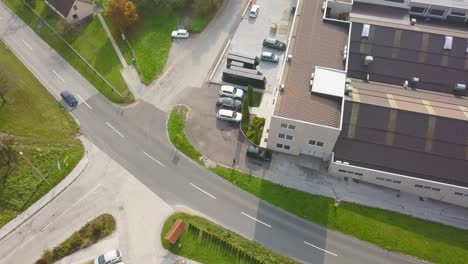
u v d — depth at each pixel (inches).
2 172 2603.3
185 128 2837.1
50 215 2456.9
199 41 3358.8
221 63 3223.4
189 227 2396.7
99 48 3316.9
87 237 2358.5
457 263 2305.6
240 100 2962.6
